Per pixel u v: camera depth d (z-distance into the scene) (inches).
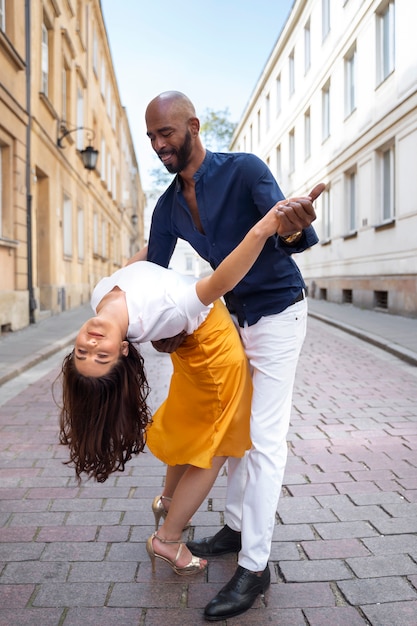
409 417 189.9
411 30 463.8
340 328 434.6
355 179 645.3
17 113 419.8
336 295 686.5
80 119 764.6
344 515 116.3
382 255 535.2
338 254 678.5
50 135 547.5
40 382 248.8
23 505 122.8
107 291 85.4
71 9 648.4
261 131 1194.6
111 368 74.9
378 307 557.6
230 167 86.4
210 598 88.7
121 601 87.6
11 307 405.1
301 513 117.4
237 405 87.4
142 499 126.3
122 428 77.3
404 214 481.1
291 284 90.4
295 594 89.0
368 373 267.4
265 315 89.7
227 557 101.6
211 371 86.3
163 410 96.8
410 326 413.4
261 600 87.6
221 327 87.0
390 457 150.9
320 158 758.5
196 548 101.4
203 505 123.1
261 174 84.7
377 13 547.8
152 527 112.6
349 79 650.8
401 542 104.7
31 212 456.8
